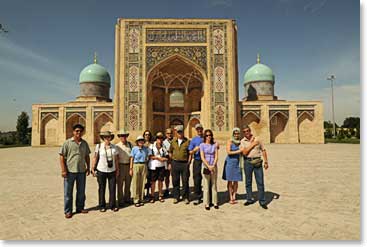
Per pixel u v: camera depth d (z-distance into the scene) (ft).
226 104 71.87
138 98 70.44
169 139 19.30
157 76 84.43
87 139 82.23
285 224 12.75
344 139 114.93
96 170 15.79
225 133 71.31
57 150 63.26
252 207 15.75
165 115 88.99
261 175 15.84
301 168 29.58
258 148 16.10
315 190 19.52
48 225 13.03
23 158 44.42
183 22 72.54
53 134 84.38
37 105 83.97
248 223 12.96
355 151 50.31
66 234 11.84
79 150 15.01
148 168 17.58
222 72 72.49
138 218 13.98
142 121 69.82
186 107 89.20
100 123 83.97
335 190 19.45
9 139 116.67
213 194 15.84
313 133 84.64
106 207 16.24
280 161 35.50
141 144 16.89
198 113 85.30
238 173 16.40
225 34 73.20
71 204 14.48
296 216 13.92
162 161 17.71
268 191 19.43
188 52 72.23
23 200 17.75
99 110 83.20
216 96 72.02
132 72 71.05
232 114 71.51
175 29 72.49
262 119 84.53
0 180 24.62
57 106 83.71
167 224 12.98
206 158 15.89
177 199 17.16
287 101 85.20
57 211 15.34
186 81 89.25
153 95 87.56
